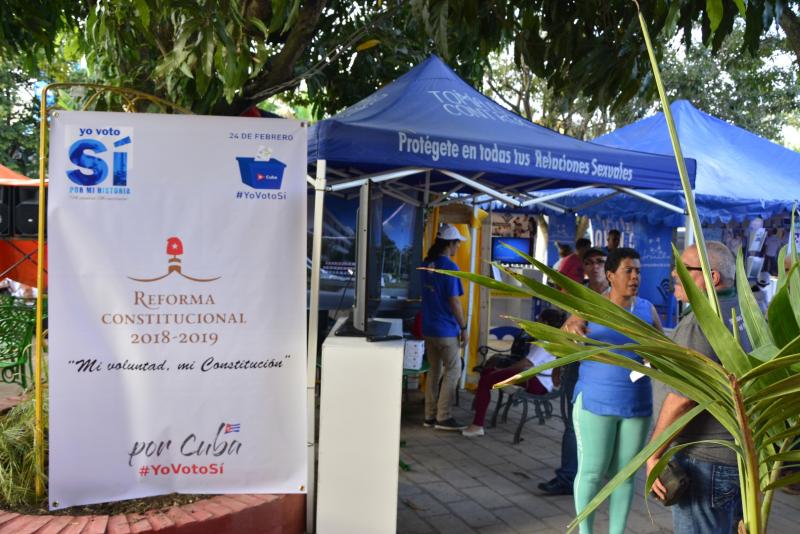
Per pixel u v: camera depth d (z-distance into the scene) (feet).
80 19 24.17
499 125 18.66
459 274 5.25
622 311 5.24
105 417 10.66
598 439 11.53
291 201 10.97
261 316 10.98
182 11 14.03
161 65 14.19
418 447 19.63
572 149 17.84
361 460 11.80
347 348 11.77
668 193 30.68
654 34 14.70
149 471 10.84
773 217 37.14
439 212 27.32
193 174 10.74
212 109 19.60
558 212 34.42
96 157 10.51
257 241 10.92
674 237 33.17
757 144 37.14
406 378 24.32
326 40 26.27
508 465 18.15
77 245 10.50
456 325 21.54
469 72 29.91
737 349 4.96
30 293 28.66
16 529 9.70
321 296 25.20
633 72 15.62
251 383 11.02
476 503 15.42
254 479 11.13
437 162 15.70
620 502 11.87
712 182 32.45
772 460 5.30
